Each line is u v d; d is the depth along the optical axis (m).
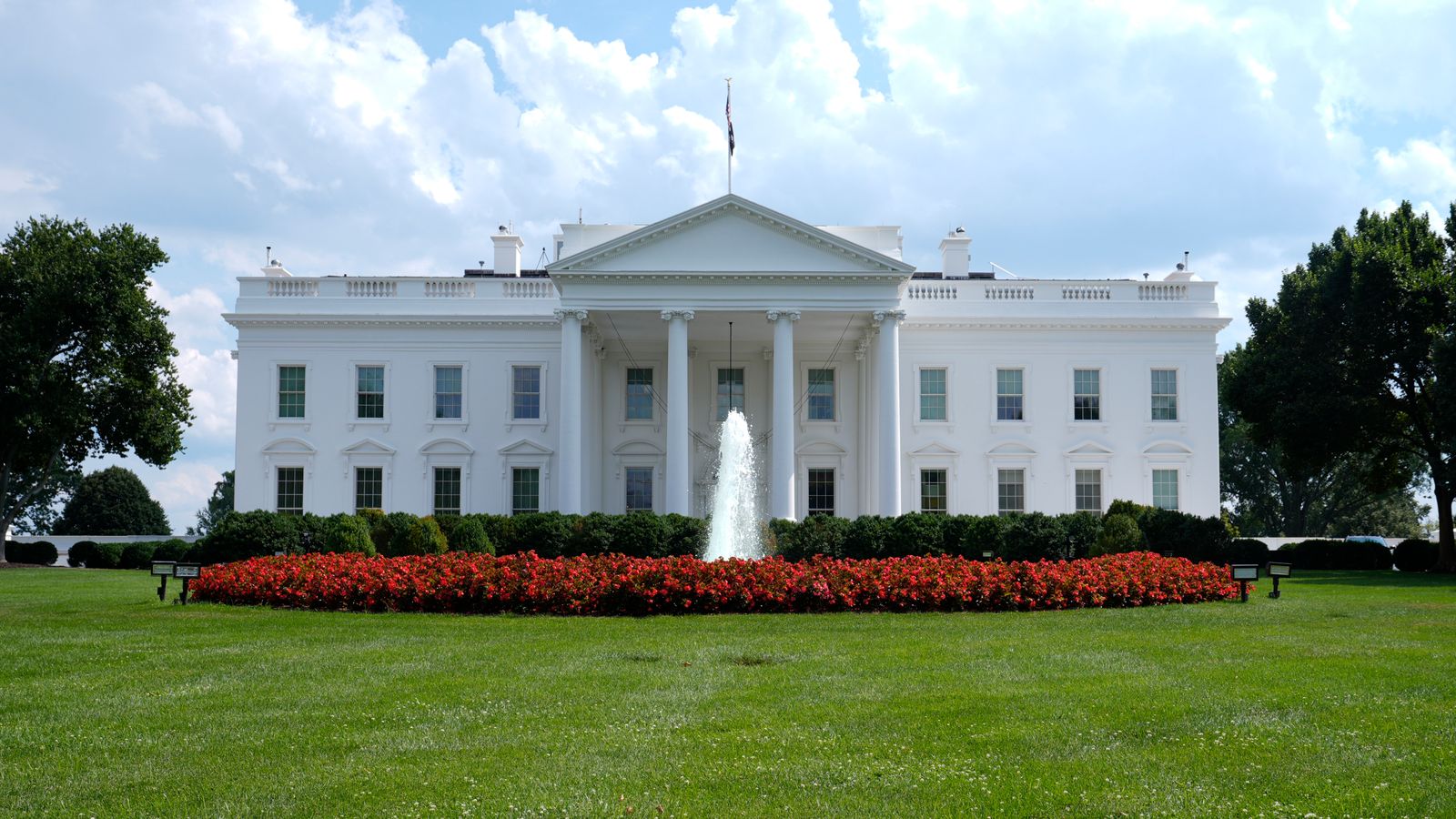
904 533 33.44
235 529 32.41
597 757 9.61
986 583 20.86
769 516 44.69
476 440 45.06
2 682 12.96
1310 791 8.73
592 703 11.68
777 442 40.22
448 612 20.36
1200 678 13.04
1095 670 13.63
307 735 10.38
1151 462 44.94
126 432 46.12
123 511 81.44
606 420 46.28
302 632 17.45
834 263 40.91
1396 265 38.69
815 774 9.12
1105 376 45.31
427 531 31.70
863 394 45.41
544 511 44.62
